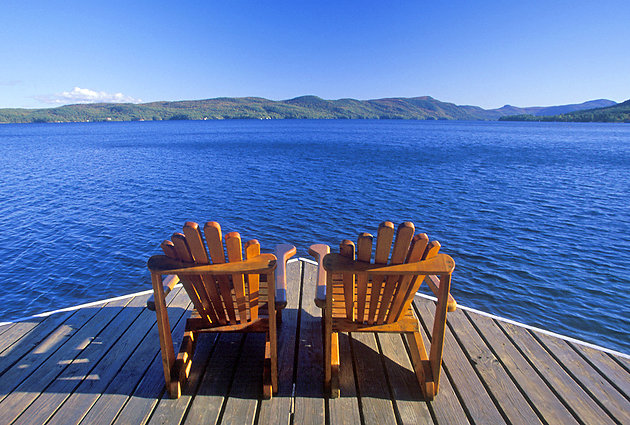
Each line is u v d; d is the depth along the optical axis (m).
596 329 5.61
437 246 2.15
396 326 2.66
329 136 63.69
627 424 2.21
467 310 3.56
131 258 8.27
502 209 12.62
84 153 34.00
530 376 2.63
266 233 10.15
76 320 3.36
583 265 7.83
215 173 21.03
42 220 11.19
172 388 2.38
